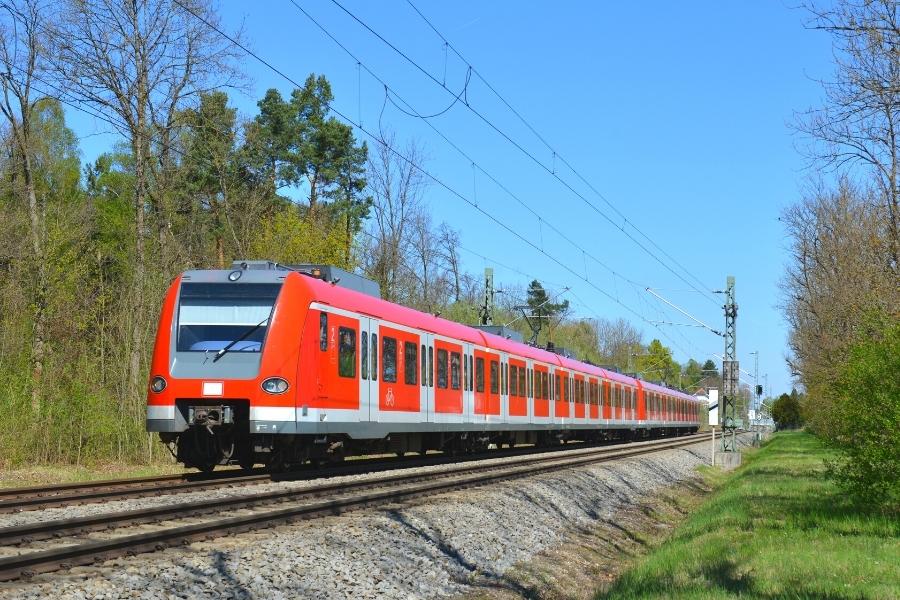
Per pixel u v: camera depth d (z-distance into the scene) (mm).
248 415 17219
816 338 36875
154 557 9289
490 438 30828
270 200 46656
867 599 9125
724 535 15062
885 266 21203
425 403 23875
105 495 14055
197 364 16922
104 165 57562
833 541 13164
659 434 66000
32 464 23781
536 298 97875
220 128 36344
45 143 49594
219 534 10789
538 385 34812
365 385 20156
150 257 29328
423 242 52594
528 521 16594
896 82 16375
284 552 10266
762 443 77812
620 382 50312
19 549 9398
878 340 18375
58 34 27000
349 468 20859
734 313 44906
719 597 9555
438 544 12781
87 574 8344
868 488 15695
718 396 42219
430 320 25016
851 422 15875
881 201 20719
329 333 18469
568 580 13164
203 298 17500
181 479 17906
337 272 20359
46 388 24453
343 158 56094
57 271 26328
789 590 9742
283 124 54938
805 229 39875
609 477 26234
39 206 37812
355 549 11219
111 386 26078
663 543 17375
